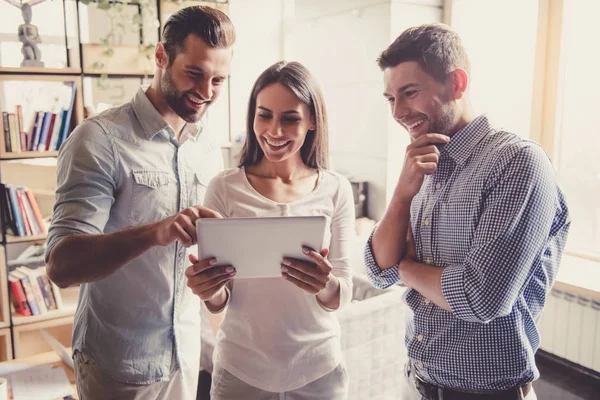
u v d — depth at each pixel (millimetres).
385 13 3598
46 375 1797
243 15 4535
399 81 1156
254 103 1404
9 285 2902
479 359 1106
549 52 3123
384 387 2451
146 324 1446
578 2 3016
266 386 1309
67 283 1221
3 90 2951
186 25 1352
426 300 1204
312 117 1407
